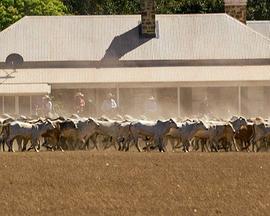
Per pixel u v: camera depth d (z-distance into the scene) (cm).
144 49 11456
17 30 11625
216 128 6912
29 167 5962
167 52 11450
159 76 11100
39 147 6844
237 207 5566
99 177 5831
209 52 11488
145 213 5469
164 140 6862
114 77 11069
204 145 6919
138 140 7025
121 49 11462
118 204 5553
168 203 5578
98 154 6272
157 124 6819
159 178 5841
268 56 11494
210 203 5594
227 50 11519
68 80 11025
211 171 5959
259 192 5722
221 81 11025
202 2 15912
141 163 6059
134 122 6856
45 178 5809
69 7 15988
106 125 6925
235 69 11294
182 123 6888
